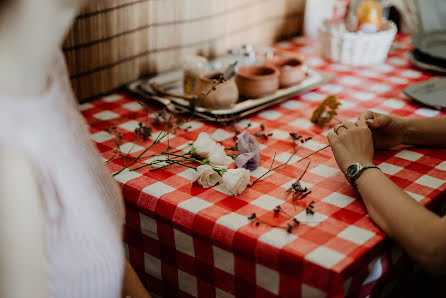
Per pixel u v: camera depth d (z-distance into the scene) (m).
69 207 0.68
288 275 0.81
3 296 0.59
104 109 1.41
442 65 1.69
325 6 2.09
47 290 0.62
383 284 0.93
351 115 1.35
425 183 1.01
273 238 0.82
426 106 1.41
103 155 1.13
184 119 1.34
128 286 0.91
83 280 0.72
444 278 1.10
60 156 0.64
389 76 1.67
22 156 0.59
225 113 1.30
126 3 1.49
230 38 1.90
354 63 1.78
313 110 1.40
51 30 0.58
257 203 0.93
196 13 1.72
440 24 2.13
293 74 1.49
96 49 1.46
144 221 1.00
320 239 0.82
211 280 0.94
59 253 0.70
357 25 1.80
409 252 0.82
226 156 1.04
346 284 0.79
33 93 0.61
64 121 0.66
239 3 1.86
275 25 2.07
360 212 0.91
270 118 1.35
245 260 0.85
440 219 0.81
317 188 0.99
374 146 1.15
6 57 0.57
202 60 1.47
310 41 2.12
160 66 1.69
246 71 1.46
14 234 0.58
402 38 2.14
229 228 0.85
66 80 0.74
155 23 1.61
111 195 0.78
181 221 0.92
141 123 1.21
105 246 0.72
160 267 1.02
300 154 1.14
